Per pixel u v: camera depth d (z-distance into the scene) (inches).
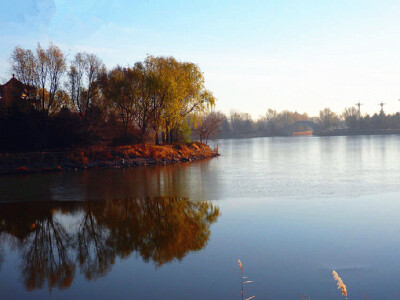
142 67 1964.8
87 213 719.7
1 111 1615.4
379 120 6771.7
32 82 1662.2
